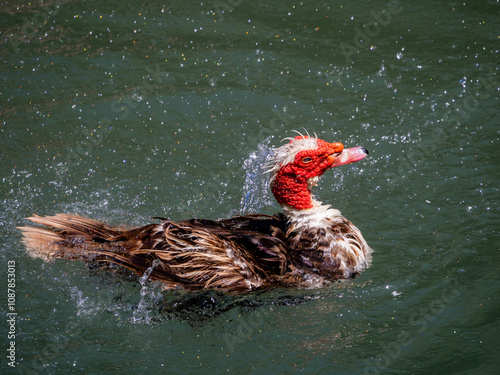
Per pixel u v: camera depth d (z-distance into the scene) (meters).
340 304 6.51
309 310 6.45
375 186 8.57
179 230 6.68
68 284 6.59
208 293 6.47
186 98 10.26
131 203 8.25
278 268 6.64
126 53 11.34
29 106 9.99
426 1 12.56
